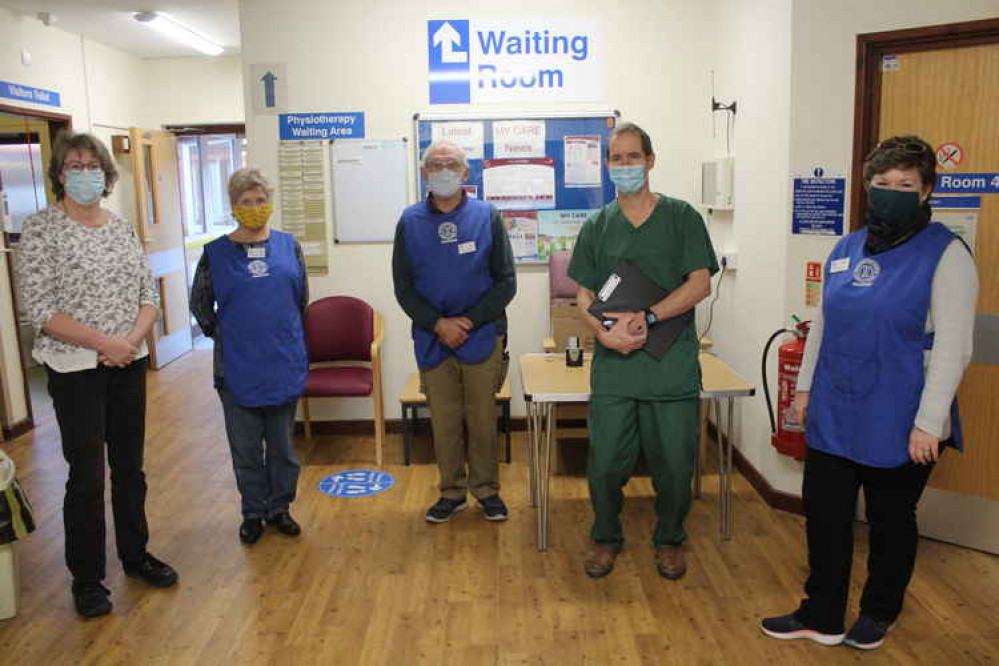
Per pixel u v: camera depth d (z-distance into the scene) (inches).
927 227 91.2
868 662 98.1
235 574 125.0
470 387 137.7
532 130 187.3
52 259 106.1
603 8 184.9
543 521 130.6
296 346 133.3
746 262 160.4
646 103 187.3
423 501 154.8
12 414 203.8
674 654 100.9
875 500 98.0
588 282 122.0
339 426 198.7
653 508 148.3
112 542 137.2
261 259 129.7
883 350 91.4
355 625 109.4
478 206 134.6
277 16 185.3
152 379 265.4
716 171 171.6
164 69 293.1
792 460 145.1
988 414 123.5
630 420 117.6
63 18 224.7
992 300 121.1
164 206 287.9
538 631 106.9
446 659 100.9
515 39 185.3
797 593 115.6
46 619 112.1
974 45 119.6
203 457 184.9
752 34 154.3
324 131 187.9
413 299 135.3
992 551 125.9
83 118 250.4
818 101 132.6
